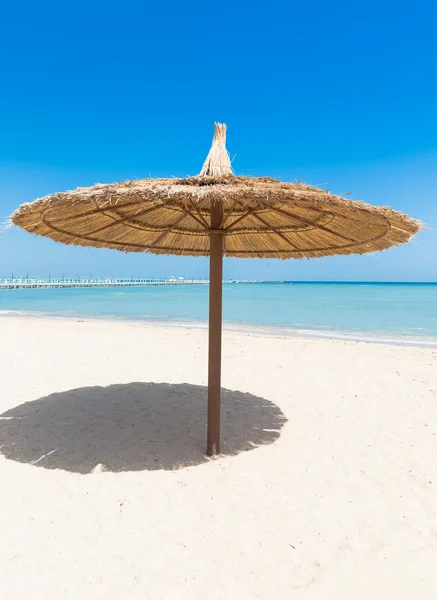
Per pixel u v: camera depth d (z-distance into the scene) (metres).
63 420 4.45
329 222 3.90
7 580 2.16
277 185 3.08
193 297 39.09
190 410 4.87
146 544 2.48
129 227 4.45
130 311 21.86
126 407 4.91
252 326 14.72
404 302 30.56
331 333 12.84
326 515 2.84
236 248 5.31
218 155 3.50
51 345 9.12
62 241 4.44
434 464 3.62
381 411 4.99
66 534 2.55
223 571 2.27
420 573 2.30
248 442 4.02
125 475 3.30
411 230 3.36
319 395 5.63
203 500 2.98
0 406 4.88
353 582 2.22
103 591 2.11
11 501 2.91
